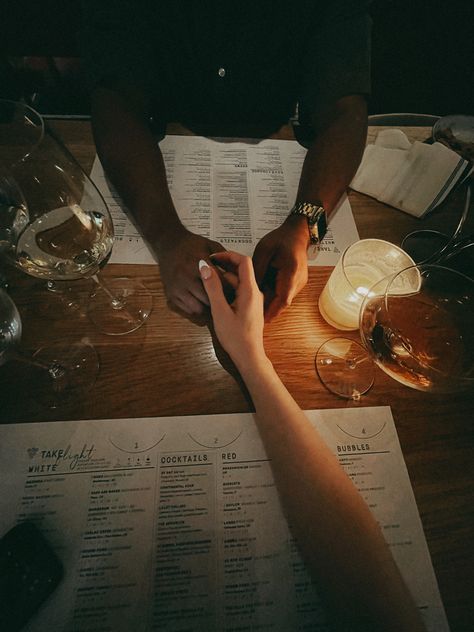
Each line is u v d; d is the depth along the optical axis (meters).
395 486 0.58
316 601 0.50
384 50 2.57
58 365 0.66
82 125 1.00
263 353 0.65
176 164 0.95
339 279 0.67
